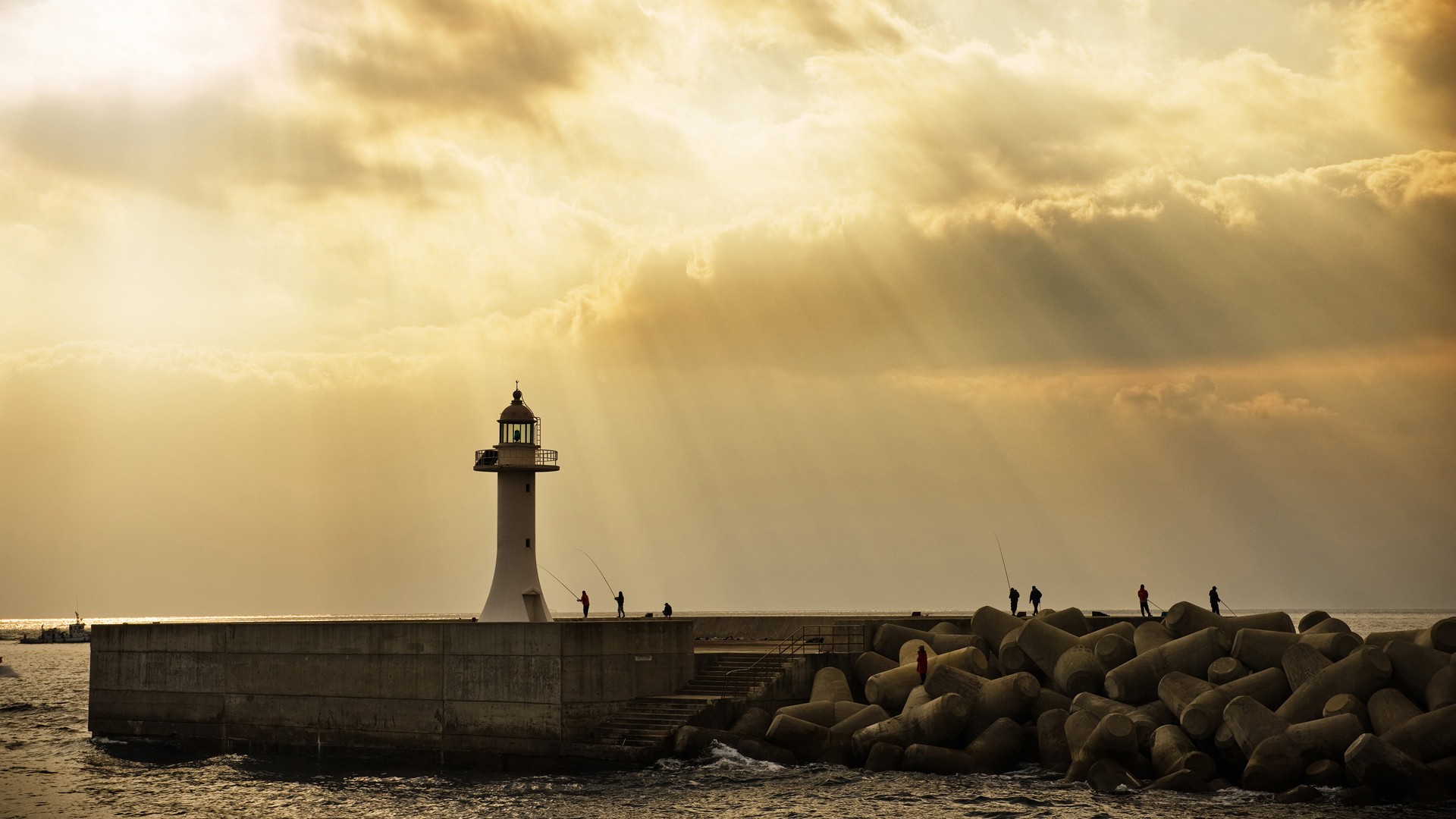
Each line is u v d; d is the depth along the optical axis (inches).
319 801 1450.5
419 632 1660.9
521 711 1547.7
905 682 1585.9
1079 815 1245.7
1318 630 1567.4
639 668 1610.5
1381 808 1216.8
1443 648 1414.9
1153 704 1462.8
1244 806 1246.9
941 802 1325.0
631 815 1296.8
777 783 1424.7
